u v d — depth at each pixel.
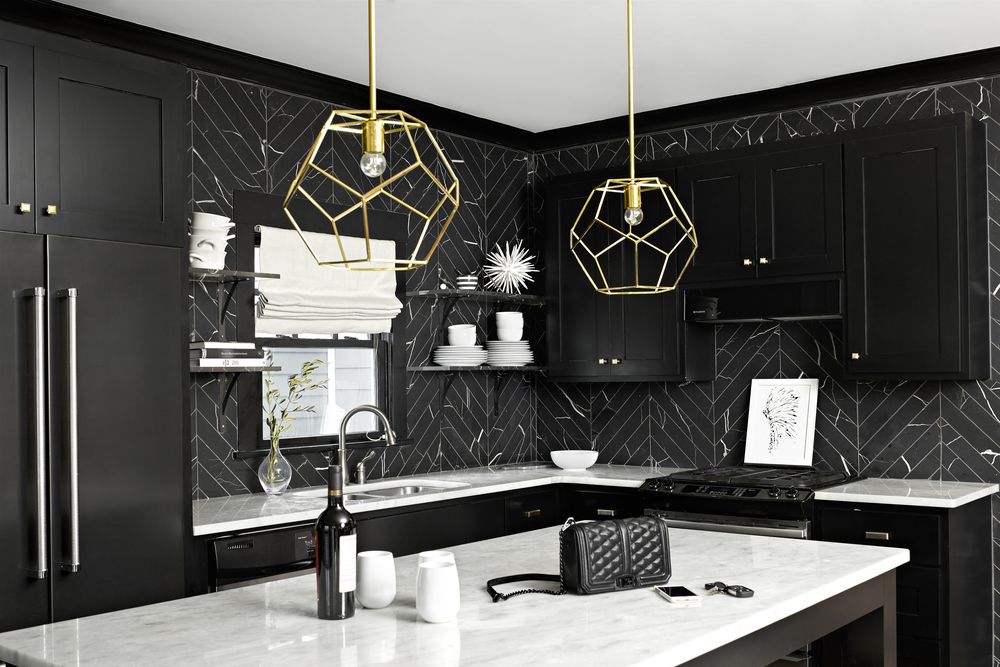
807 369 4.98
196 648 1.86
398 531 4.24
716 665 2.00
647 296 5.19
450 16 3.87
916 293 4.32
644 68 4.59
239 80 4.43
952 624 3.94
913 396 4.65
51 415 3.17
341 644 1.87
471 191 5.63
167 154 3.54
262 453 4.42
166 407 3.49
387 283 5.05
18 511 3.09
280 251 4.57
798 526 4.21
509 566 2.59
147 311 3.45
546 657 1.77
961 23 4.03
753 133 5.16
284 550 3.78
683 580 2.42
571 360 5.45
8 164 3.11
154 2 3.68
